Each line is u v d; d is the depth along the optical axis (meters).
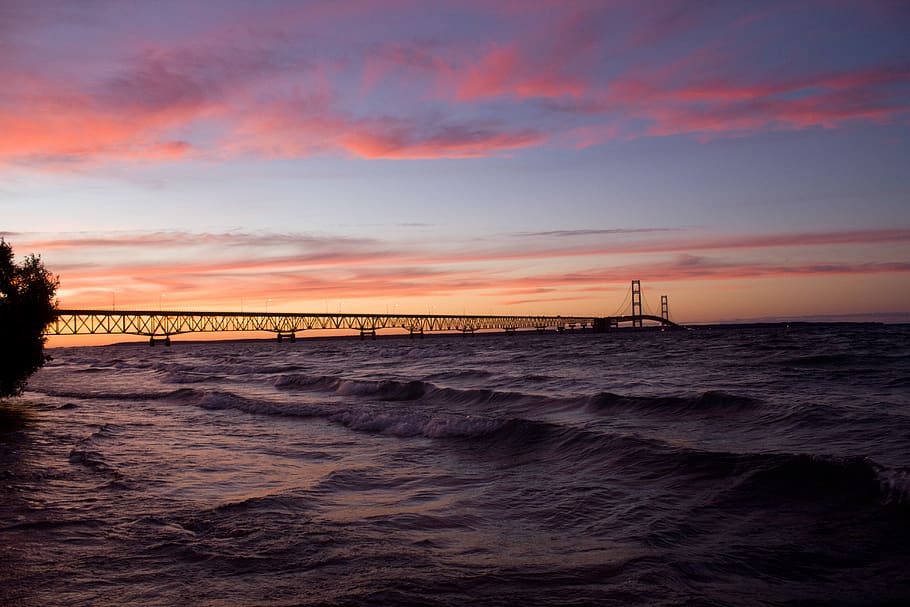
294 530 7.62
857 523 7.21
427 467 11.71
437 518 8.21
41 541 7.32
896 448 10.84
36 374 58.09
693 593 5.51
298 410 20.45
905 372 26.28
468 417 15.69
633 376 30.16
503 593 5.57
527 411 18.72
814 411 14.86
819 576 5.89
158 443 14.95
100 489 10.07
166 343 184.88
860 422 13.52
